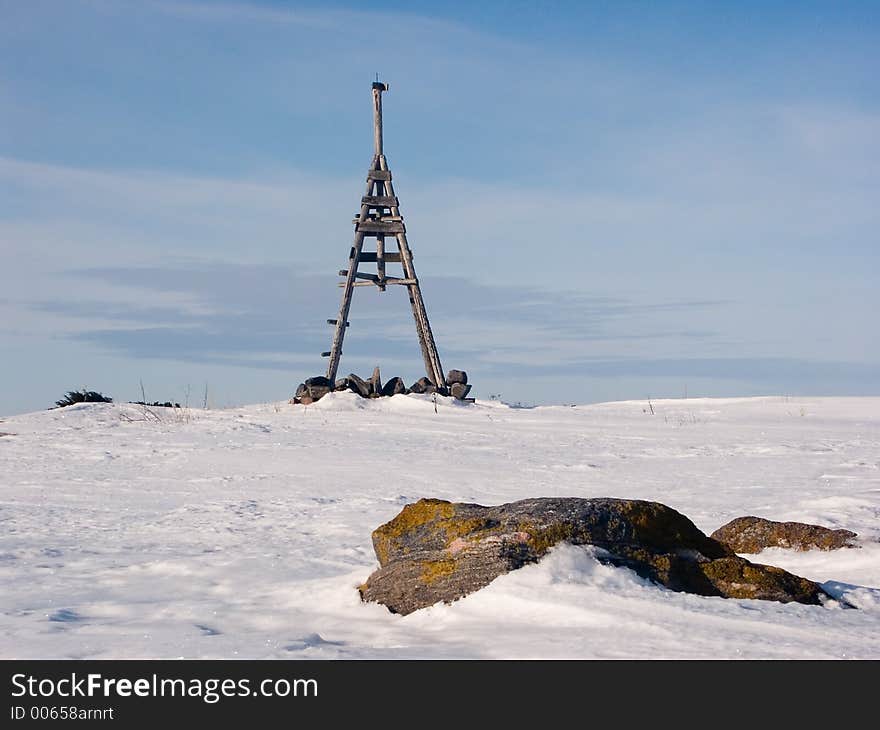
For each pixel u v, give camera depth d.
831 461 21.02
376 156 39.56
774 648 6.16
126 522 14.19
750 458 22.00
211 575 9.84
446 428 29.45
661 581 7.93
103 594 9.02
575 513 8.29
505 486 18.06
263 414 33.03
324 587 8.73
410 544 8.56
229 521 14.05
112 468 21.75
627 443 25.50
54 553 11.46
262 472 20.67
